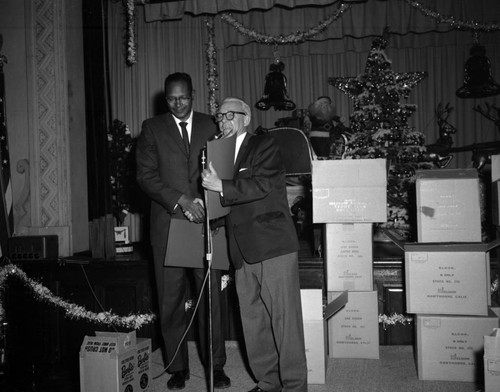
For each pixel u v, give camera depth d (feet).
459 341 10.78
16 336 14.70
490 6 22.68
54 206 16.51
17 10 16.89
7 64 16.96
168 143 10.64
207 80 24.39
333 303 11.31
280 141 13.79
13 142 16.90
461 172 11.28
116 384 9.36
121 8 24.43
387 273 13.32
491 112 24.27
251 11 24.44
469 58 23.93
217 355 10.85
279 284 8.89
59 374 13.91
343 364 12.07
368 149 18.52
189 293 13.94
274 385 9.56
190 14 24.48
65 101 16.63
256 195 8.66
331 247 12.28
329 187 11.91
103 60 17.33
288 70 25.59
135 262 14.23
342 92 25.26
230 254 9.50
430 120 24.79
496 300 12.58
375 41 20.49
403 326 13.34
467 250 10.73
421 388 10.46
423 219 11.18
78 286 14.51
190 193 10.50
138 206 19.63
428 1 23.03
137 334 14.17
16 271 14.73
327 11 24.07
